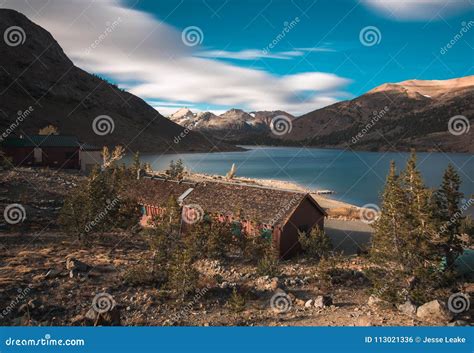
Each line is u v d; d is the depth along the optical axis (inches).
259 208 1555.1
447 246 1066.7
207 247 1350.9
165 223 1169.4
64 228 1407.5
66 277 959.6
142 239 1590.8
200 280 1028.5
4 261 1060.5
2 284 854.5
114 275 1031.0
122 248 1396.4
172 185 1868.8
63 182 2249.0
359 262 1416.1
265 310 878.4
